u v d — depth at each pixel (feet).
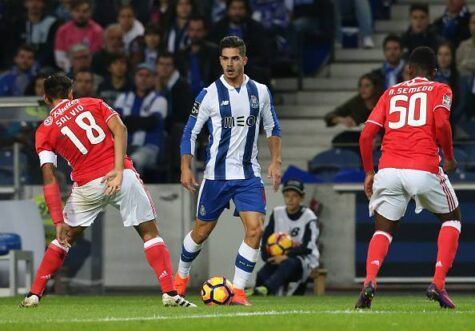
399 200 86.02
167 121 164.96
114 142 89.15
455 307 88.33
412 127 86.02
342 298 123.44
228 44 95.40
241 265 97.19
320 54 182.80
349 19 187.62
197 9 177.27
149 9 186.60
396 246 141.18
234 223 145.48
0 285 132.26
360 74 183.01
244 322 74.74
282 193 144.46
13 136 137.49
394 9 190.80
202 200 98.17
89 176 89.20
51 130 89.04
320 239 143.84
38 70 180.14
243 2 173.06
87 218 90.48
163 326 72.59
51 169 89.30
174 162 159.84
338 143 156.97
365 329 70.44
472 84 163.84
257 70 168.76
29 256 131.54
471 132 158.71
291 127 176.14
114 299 120.26
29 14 185.98
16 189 137.49
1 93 178.09
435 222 140.77
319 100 180.04
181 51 171.73
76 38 182.19
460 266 141.28
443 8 191.42
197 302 105.09
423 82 87.15
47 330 71.51
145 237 90.33
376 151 152.25
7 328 72.95
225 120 96.17
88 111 89.45
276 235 134.41
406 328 71.05
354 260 143.74
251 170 97.04
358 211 144.05
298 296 131.44
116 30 176.55
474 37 169.99
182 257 101.65
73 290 136.46
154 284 147.84
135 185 89.15
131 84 168.86
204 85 171.12
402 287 141.18
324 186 144.46
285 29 181.06
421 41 168.55
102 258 138.92
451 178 143.84
